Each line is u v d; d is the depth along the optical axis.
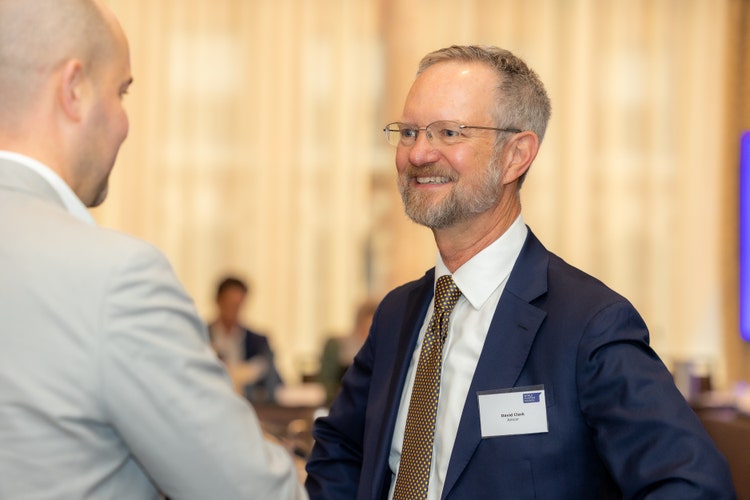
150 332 1.12
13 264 1.14
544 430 1.54
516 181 1.76
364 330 5.78
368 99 7.80
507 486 1.54
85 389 1.11
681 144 8.00
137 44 7.61
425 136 1.68
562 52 7.89
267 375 5.88
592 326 1.54
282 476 1.22
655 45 7.97
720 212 8.01
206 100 7.70
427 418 1.65
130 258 1.14
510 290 1.67
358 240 7.80
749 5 8.00
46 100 1.21
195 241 7.70
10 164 1.19
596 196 7.94
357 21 7.80
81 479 1.12
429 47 7.73
